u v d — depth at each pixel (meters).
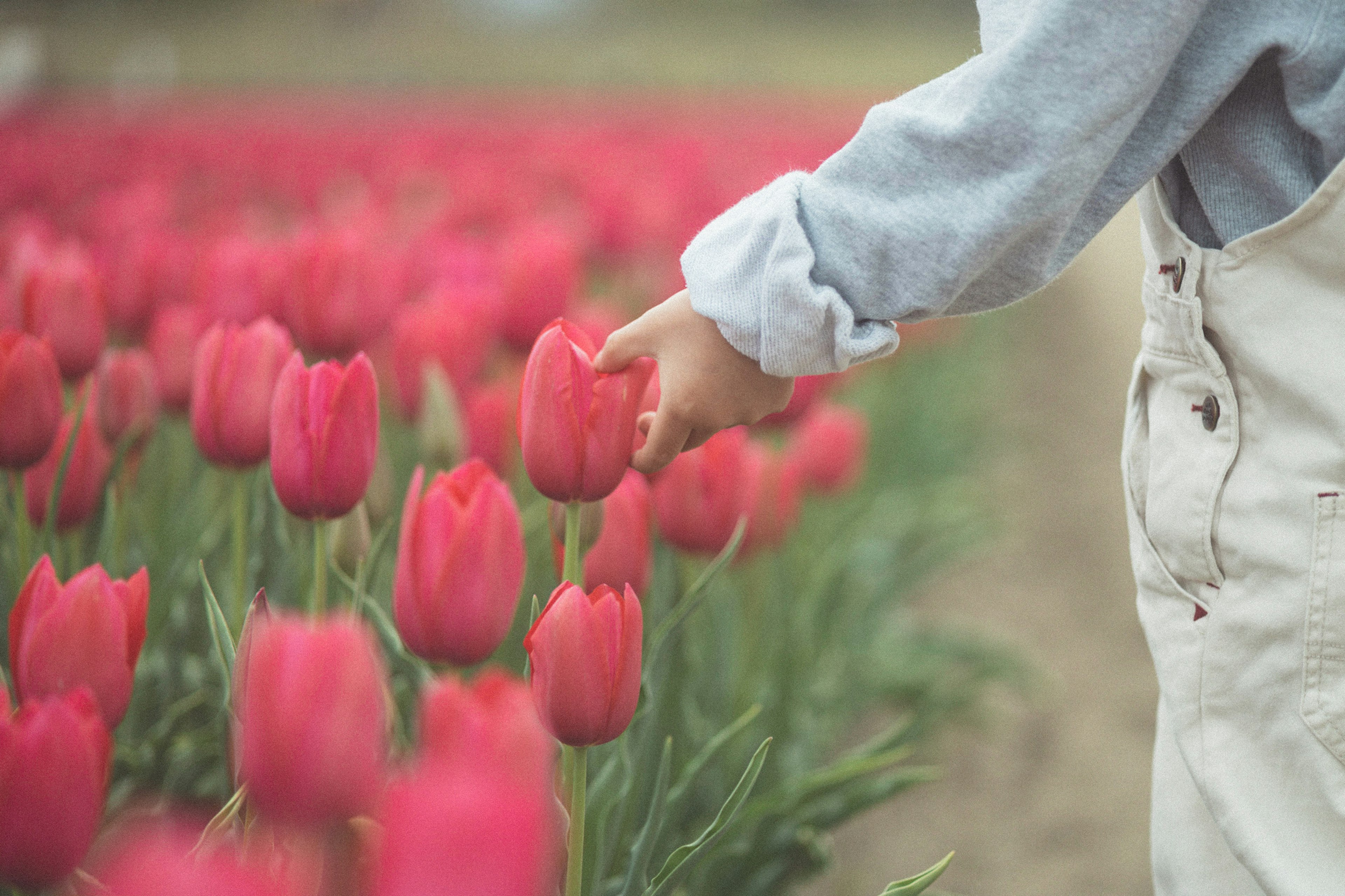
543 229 2.57
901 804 1.92
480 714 0.90
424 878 0.76
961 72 1.08
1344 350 1.06
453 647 1.06
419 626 1.06
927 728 1.90
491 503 1.05
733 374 1.09
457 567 1.05
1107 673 2.39
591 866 1.16
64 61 20.41
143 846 0.76
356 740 0.90
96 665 1.02
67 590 1.01
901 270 1.07
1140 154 1.08
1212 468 1.09
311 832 0.91
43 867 0.94
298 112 10.49
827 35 32.22
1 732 0.94
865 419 2.43
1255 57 1.06
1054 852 1.80
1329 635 1.06
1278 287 1.07
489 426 1.38
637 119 8.89
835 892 1.63
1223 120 1.09
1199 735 1.10
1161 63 1.05
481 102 13.78
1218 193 1.09
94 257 2.09
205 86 18.11
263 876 0.77
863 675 1.89
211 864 0.76
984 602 2.73
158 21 27.17
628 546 1.18
